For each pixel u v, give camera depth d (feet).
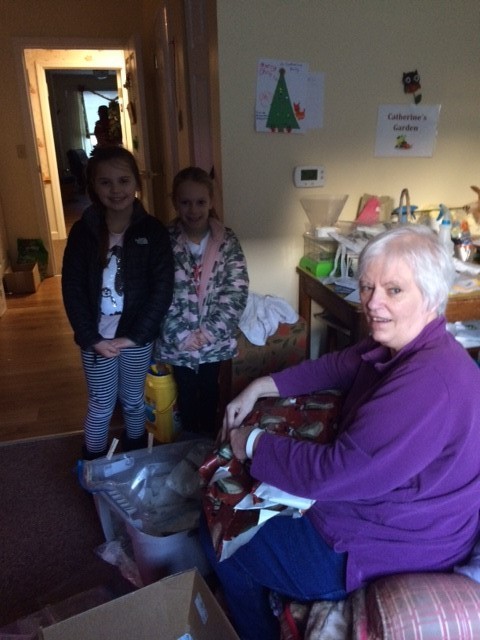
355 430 3.34
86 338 5.51
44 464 6.98
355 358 4.48
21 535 5.73
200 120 8.25
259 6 6.40
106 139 19.38
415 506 3.38
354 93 7.14
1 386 9.18
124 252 5.59
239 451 3.92
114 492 5.08
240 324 6.89
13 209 15.34
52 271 15.94
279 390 4.69
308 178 7.30
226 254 6.18
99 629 3.73
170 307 6.05
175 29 9.18
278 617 3.84
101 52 17.25
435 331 3.48
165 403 6.97
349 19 6.76
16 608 4.83
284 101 6.86
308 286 7.52
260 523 3.70
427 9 6.99
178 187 5.82
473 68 7.45
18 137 14.79
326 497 3.45
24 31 13.89
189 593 4.05
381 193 7.79
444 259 3.40
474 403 3.24
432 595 3.10
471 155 7.93
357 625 3.14
